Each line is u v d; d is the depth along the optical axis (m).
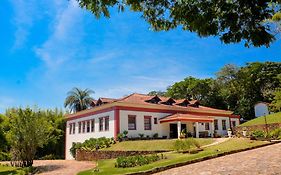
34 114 26.31
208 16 6.11
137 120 36.44
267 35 5.65
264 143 21.41
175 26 8.02
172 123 39.72
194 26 6.35
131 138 34.84
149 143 28.73
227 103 66.00
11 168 25.02
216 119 45.78
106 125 36.66
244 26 5.80
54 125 47.66
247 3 5.48
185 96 66.38
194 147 22.77
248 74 64.19
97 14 7.21
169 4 7.45
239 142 22.98
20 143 25.33
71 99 60.50
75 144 41.38
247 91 64.25
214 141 26.61
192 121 36.78
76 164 27.75
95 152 31.69
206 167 14.18
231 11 5.78
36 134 25.92
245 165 13.32
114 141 33.62
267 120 40.84
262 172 11.30
